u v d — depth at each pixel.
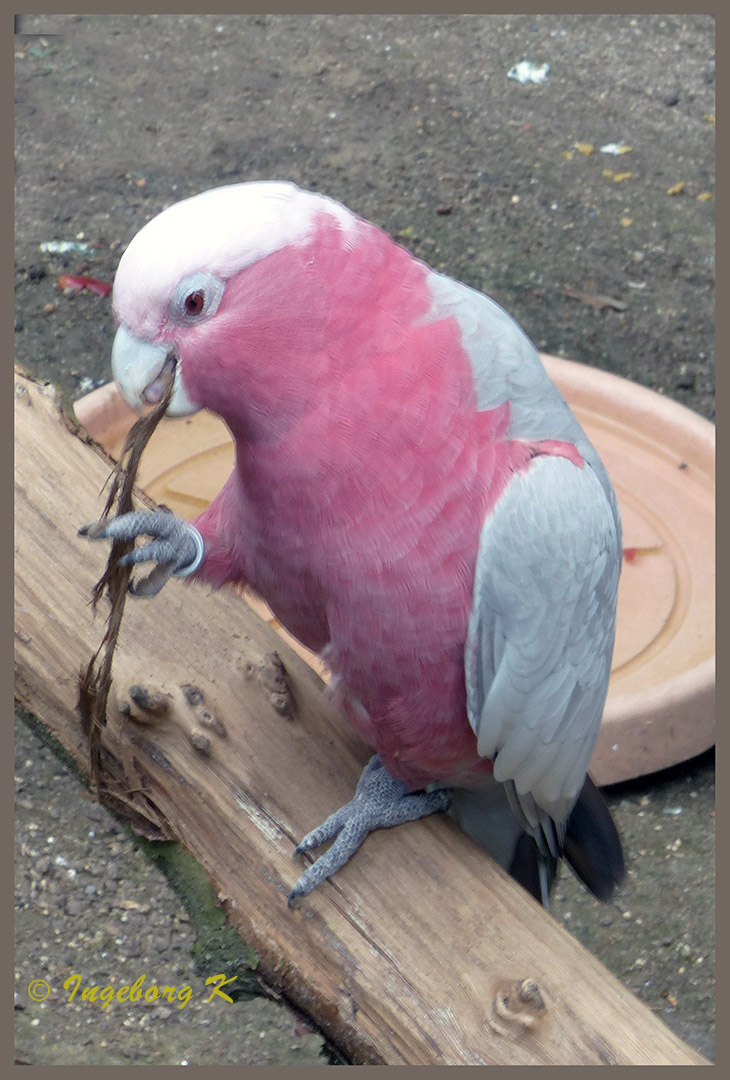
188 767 2.48
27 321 5.82
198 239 1.99
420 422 2.14
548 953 2.30
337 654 2.41
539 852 2.89
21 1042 3.45
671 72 7.75
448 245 6.37
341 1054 2.38
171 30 7.90
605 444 4.99
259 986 2.43
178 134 7.03
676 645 4.28
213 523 2.54
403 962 2.30
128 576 2.37
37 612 2.61
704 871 4.02
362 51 7.80
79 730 2.57
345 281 2.07
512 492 2.25
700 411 5.58
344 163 6.89
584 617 2.41
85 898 3.88
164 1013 3.59
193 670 2.58
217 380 2.08
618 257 6.38
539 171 6.92
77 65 7.53
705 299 6.17
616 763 4.06
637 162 7.02
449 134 7.16
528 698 2.38
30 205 6.49
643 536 4.66
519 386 2.31
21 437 2.79
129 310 2.05
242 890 2.43
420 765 2.53
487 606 2.27
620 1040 2.20
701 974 3.75
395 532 2.19
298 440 2.12
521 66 7.75
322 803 2.49
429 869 2.44
